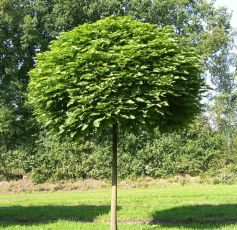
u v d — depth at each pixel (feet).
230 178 97.04
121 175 98.63
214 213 44.55
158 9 119.34
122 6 118.62
